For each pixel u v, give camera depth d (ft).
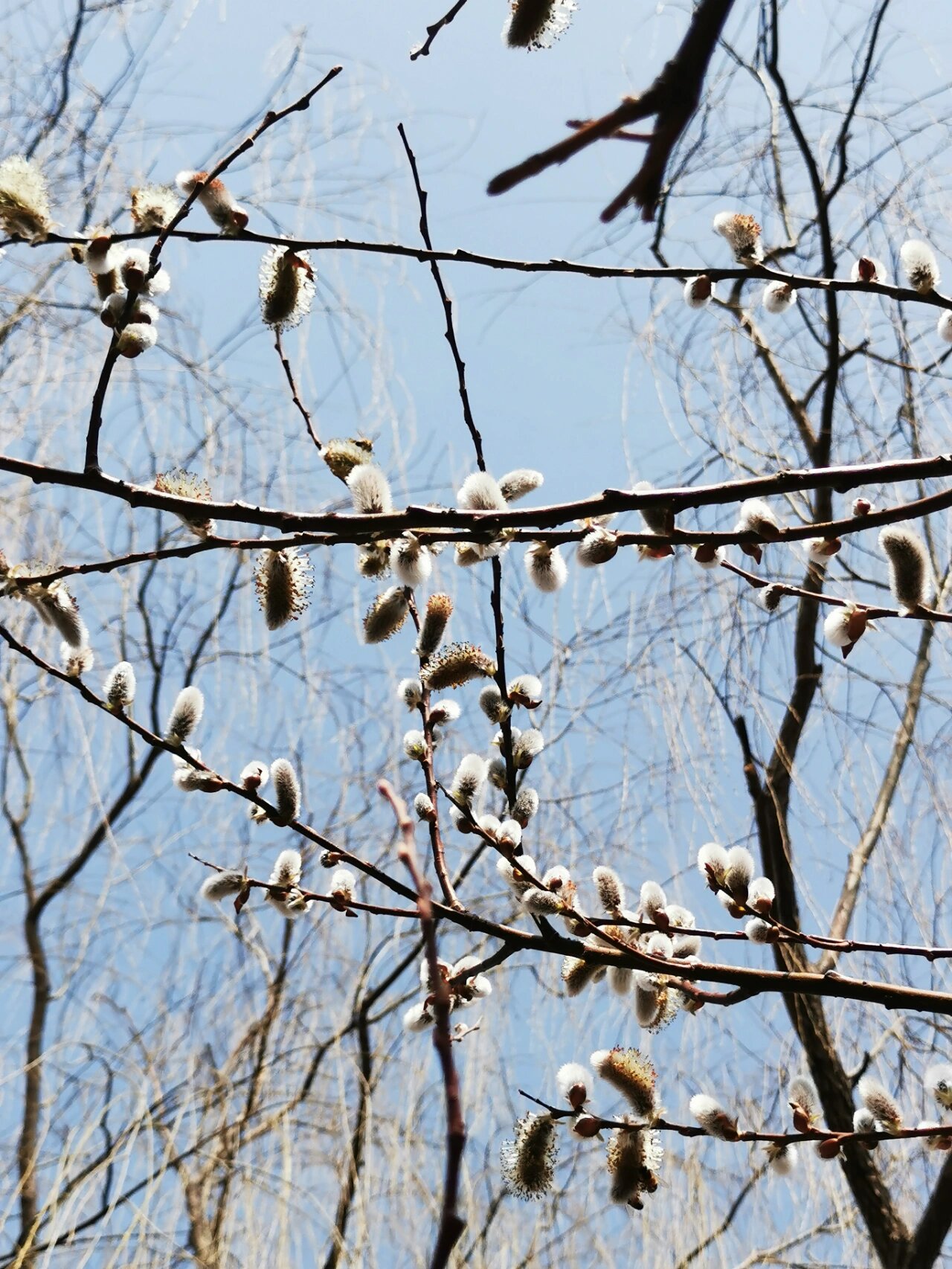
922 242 8.86
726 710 16.98
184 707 8.17
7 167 7.37
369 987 19.99
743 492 7.50
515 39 7.17
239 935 19.57
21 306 19.27
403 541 7.72
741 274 8.73
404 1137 17.26
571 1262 15.93
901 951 8.13
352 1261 15.38
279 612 7.96
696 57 3.40
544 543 8.07
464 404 8.48
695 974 8.08
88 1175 16.14
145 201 7.80
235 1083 18.07
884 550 7.91
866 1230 14.26
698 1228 15.66
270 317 8.33
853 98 16.66
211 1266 15.37
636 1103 7.89
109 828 19.77
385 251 8.25
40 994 19.65
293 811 8.27
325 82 7.57
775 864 15.38
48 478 7.24
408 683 8.98
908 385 17.58
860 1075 14.87
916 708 16.76
